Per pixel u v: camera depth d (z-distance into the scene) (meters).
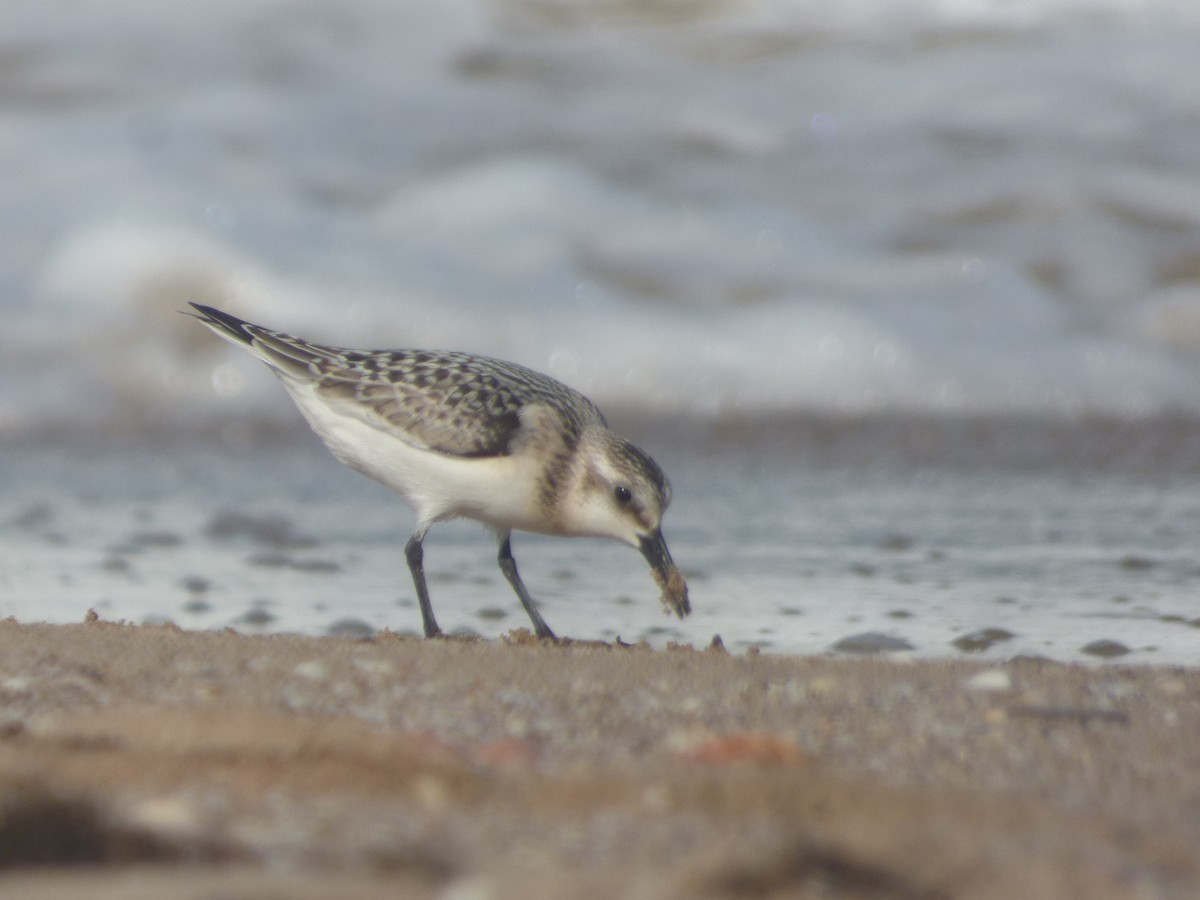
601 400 16.31
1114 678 6.65
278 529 11.55
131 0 22.70
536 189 19.27
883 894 3.76
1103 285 17.70
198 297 17.27
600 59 22.22
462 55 22.25
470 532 11.84
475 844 4.10
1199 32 21.62
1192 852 4.24
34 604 8.92
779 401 16.20
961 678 6.60
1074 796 4.87
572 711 5.88
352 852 3.99
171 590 9.45
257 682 6.21
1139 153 19.80
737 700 6.10
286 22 22.59
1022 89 20.88
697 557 10.57
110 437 15.36
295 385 8.84
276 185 19.22
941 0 22.64
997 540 11.07
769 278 17.84
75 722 5.33
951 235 18.50
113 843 4.01
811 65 21.86
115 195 18.58
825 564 10.31
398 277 17.64
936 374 16.44
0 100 20.56
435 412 8.45
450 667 6.57
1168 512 12.08
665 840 4.14
